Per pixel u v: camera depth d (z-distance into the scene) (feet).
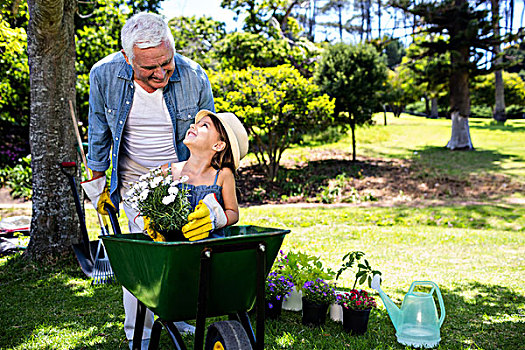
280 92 46.03
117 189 10.98
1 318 13.01
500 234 29.09
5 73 43.68
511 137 82.38
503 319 13.48
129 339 10.84
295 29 81.71
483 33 67.82
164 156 10.96
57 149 19.69
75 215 20.10
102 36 49.06
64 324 12.53
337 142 74.69
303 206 41.50
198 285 7.50
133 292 8.38
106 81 10.22
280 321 12.95
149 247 7.19
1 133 49.49
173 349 10.82
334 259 21.09
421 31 72.23
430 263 20.98
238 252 7.52
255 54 63.72
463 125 69.97
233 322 7.61
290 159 60.75
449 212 35.99
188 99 10.64
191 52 63.93
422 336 11.35
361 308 12.01
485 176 51.65
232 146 9.07
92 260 17.38
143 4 65.05
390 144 74.49
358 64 57.88
